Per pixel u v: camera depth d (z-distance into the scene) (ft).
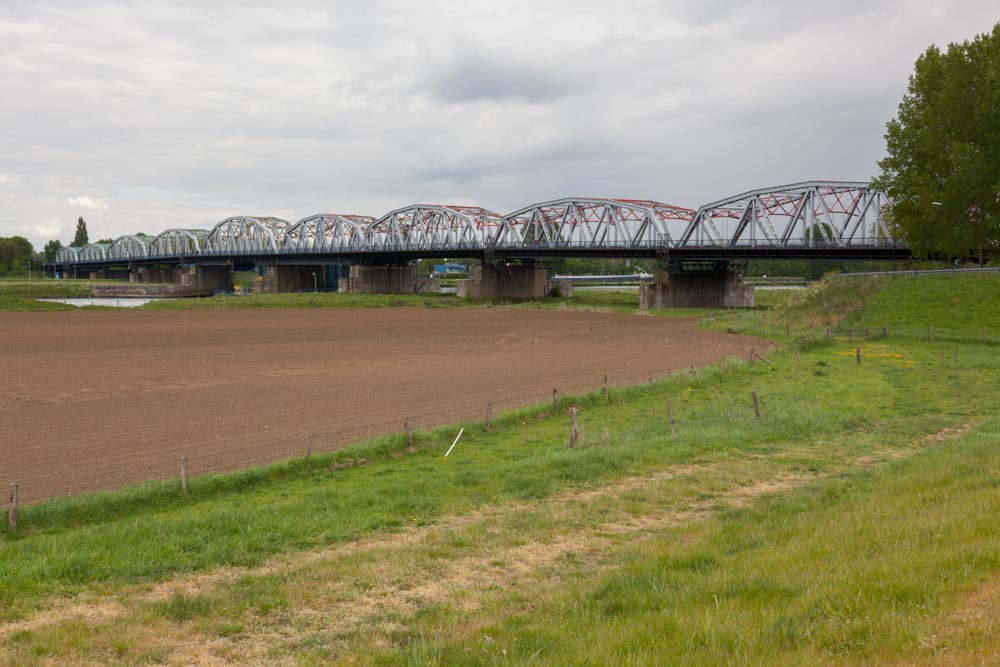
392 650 37.83
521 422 114.83
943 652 26.76
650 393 140.87
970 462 67.00
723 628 32.99
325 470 86.38
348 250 633.20
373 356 210.79
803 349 208.95
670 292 475.31
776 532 53.06
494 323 341.00
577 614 39.58
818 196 405.39
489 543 58.23
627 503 69.46
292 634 42.24
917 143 270.05
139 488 73.61
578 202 522.47
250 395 142.31
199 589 50.11
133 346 230.48
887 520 50.08
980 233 272.92
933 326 238.07
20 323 310.65
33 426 112.06
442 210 607.78
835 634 30.66
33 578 51.11
